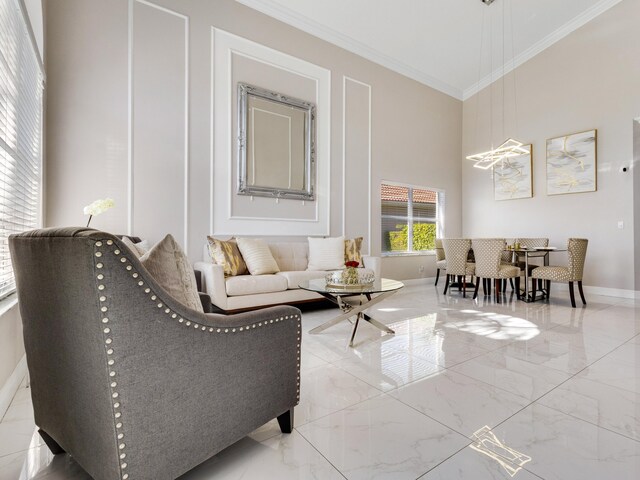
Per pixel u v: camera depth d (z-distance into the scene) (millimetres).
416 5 4590
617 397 1734
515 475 1147
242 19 4117
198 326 1023
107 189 3229
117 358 851
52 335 1004
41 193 2662
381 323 3109
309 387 1860
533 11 4980
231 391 1138
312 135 4727
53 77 2973
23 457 1264
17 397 1773
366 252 5410
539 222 5797
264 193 4270
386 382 1924
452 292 5191
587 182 5207
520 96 6051
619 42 4902
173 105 3611
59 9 3010
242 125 4090
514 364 2197
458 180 6953
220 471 1174
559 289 5473
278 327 1305
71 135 3055
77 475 1161
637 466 1191
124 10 3336
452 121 6863
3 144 1675
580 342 2664
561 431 1421
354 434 1404
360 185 5340
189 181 3711
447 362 2234
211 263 3400
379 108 5605
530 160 5887
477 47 5664
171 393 969
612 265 4957
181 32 3672
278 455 1264
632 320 3408
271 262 3689
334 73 5012
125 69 3334
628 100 4824
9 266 1876
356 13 4641
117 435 869
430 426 1462
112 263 826
